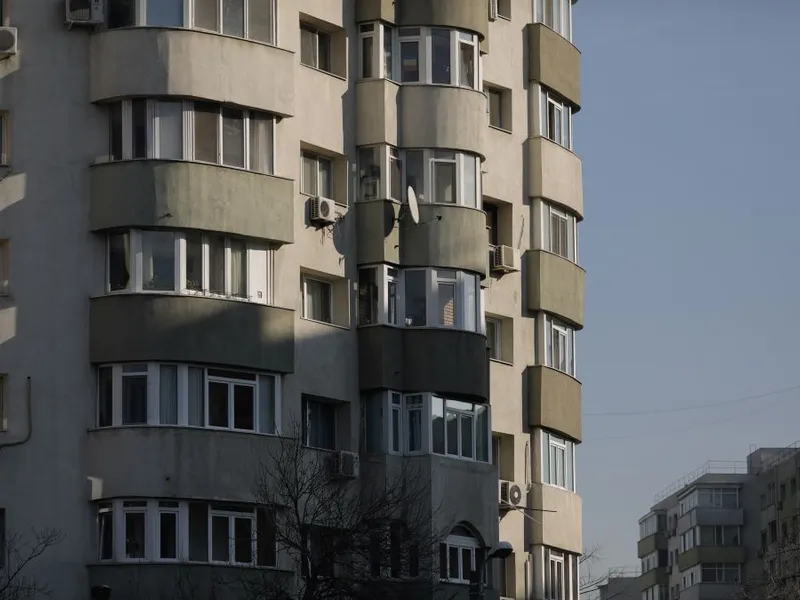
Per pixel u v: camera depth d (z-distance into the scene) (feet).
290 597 160.35
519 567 196.65
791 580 375.45
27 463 163.94
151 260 167.53
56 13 169.58
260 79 172.96
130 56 168.55
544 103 206.39
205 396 167.94
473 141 188.44
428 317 184.34
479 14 190.60
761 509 539.70
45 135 168.14
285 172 176.24
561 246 207.41
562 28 212.23
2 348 164.86
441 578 182.39
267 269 174.19
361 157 184.96
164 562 163.73
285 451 169.68
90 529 164.45
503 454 198.18
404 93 186.80
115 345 165.89
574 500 206.59
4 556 162.09
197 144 169.89
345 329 181.47
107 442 164.86
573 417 207.00
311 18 181.47
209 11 171.83
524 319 201.36
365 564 167.12
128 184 167.22
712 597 549.13
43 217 167.22
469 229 187.01
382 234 183.01
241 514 168.66
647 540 619.67
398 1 187.83
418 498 180.24
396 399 182.91
